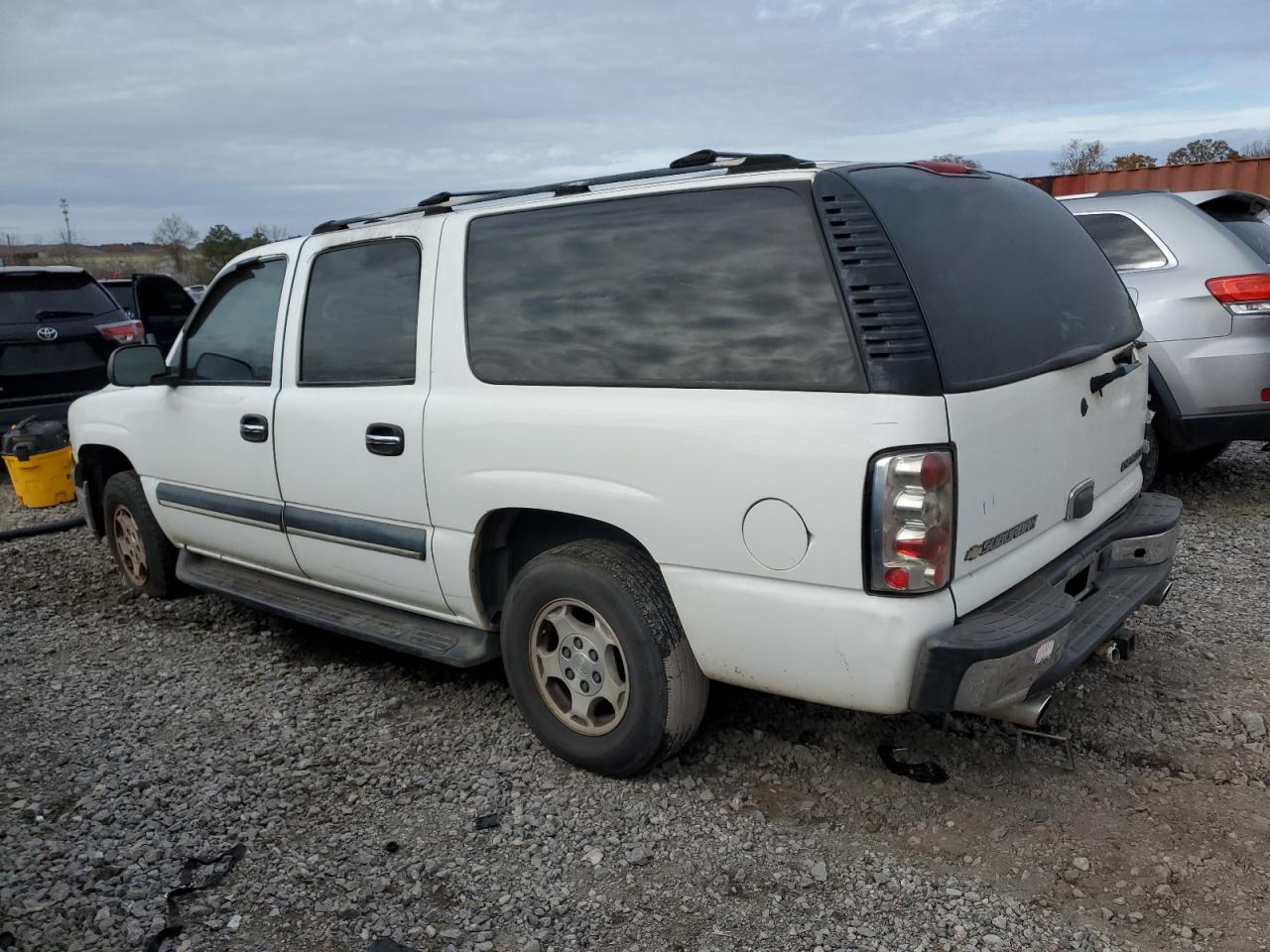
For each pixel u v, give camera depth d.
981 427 2.67
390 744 3.73
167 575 5.43
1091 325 3.36
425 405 3.59
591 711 3.36
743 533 2.82
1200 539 5.57
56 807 3.37
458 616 3.77
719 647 2.97
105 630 5.18
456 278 3.56
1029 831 2.97
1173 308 5.82
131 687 4.39
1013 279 3.04
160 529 5.32
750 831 3.05
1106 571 3.43
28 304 8.92
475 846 3.05
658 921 2.67
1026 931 2.55
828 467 2.64
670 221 3.05
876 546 2.60
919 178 3.01
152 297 12.79
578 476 3.16
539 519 3.62
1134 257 6.06
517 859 2.98
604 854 2.98
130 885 2.91
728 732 3.63
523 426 3.27
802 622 2.76
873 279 2.65
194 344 4.78
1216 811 3.03
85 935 2.69
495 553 3.65
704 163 3.26
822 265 2.74
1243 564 5.12
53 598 5.79
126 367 4.67
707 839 3.02
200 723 3.98
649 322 3.06
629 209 3.15
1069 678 3.90
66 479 8.24
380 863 2.99
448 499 3.54
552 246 3.32
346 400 3.89
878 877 2.80
